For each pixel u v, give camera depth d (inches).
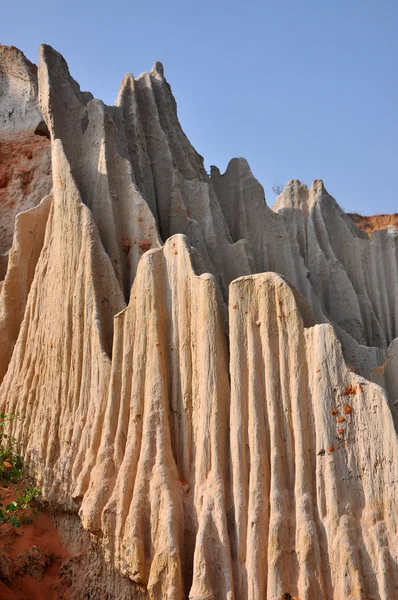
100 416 429.7
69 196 501.0
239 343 384.5
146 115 611.8
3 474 468.8
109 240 497.7
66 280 487.5
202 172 632.4
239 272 526.9
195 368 399.2
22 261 564.4
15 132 794.8
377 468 335.3
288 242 589.9
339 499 338.0
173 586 350.9
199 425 384.5
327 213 665.0
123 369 421.7
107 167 519.8
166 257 427.8
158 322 414.6
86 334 460.4
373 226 1212.5
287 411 365.4
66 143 547.8
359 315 583.8
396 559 317.7
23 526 443.8
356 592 317.1
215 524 357.7
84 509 395.9
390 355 434.3
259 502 354.6
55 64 580.1
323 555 333.4
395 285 627.2
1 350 548.1
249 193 611.2
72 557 416.2
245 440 370.6
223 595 343.0
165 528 362.9
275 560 336.2
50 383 480.1
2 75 842.8
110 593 382.9
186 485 385.1
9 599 397.7
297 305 378.0
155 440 392.2
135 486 384.2
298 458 354.0
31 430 483.2
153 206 559.8
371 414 342.0
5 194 747.4
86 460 423.2
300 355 367.6
